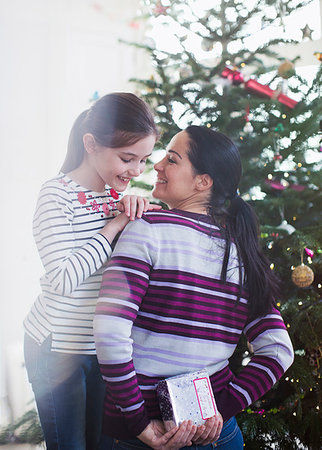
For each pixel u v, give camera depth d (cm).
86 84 150
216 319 103
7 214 119
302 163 232
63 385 117
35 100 122
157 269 99
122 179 116
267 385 108
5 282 120
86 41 152
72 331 116
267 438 211
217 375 106
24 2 118
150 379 99
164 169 115
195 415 97
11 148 118
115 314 94
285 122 227
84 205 117
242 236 111
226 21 238
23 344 127
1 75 116
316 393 219
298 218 235
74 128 121
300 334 210
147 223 102
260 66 234
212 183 112
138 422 95
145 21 225
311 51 286
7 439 150
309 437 215
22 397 148
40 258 116
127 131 110
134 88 232
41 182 122
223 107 225
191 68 235
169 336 99
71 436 118
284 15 240
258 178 227
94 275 115
